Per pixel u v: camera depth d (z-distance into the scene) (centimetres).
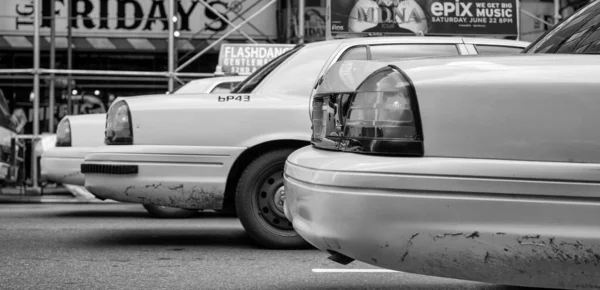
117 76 1589
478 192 281
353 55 605
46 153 909
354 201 290
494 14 1368
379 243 289
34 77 1373
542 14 1619
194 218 893
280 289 429
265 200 577
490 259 283
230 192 599
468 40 614
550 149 280
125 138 571
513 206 279
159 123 570
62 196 1272
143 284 445
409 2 1346
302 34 1451
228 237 676
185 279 461
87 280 459
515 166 280
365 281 452
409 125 290
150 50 1656
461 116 287
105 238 667
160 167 565
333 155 313
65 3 1623
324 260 530
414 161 287
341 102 326
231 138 571
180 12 1652
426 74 295
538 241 278
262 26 1669
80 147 898
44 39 1614
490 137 284
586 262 278
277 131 575
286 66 606
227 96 582
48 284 446
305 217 320
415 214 285
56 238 665
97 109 1611
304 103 584
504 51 612
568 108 281
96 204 1142
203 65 1664
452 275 290
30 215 926
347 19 1326
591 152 279
